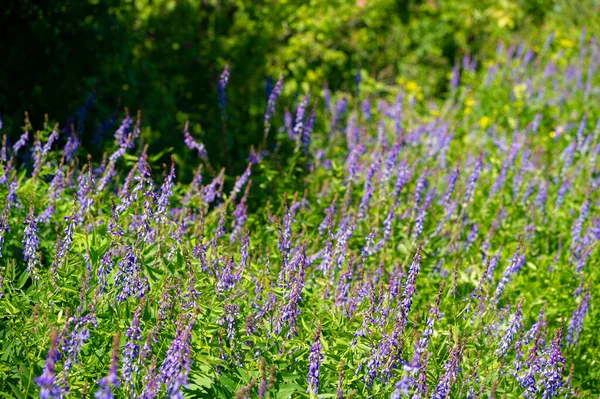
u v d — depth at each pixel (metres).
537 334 4.00
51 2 6.51
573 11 13.77
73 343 3.39
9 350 3.50
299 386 3.50
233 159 7.43
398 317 3.77
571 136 9.01
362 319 4.05
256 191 5.86
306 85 9.16
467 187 6.13
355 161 5.95
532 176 7.14
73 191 5.27
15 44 6.46
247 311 3.97
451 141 8.15
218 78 8.31
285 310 3.82
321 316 4.02
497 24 12.53
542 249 6.36
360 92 9.55
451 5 12.24
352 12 10.99
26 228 3.95
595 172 7.71
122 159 5.78
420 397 3.52
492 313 4.69
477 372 3.89
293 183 5.96
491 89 10.36
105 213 5.02
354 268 4.98
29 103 6.36
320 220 5.65
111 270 3.87
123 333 3.49
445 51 11.80
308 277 4.67
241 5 9.77
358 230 5.66
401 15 11.77
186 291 3.79
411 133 7.83
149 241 4.18
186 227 5.01
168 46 8.30
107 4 7.00
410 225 5.82
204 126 7.82
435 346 4.04
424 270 5.48
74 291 3.74
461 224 6.04
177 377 3.20
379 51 11.29
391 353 3.63
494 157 7.57
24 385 3.30
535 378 4.19
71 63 6.67
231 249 4.91
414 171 6.71
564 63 11.63
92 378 3.47
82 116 6.22
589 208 6.64
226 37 9.28
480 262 5.89
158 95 7.41
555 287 5.64
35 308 3.56
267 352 3.71
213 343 3.62
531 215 6.50
